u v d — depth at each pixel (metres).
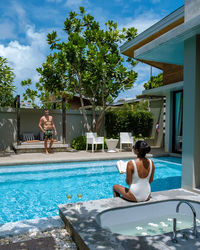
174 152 10.47
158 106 13.19
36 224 2.92
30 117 11.86
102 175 7.17
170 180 6.60
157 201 3.36
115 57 10.88
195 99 4.16
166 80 11.01
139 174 3.25
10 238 2.55
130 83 11.80
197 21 3.68
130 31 12.29
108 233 2.34
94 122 12.40
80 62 11.15
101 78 10.84
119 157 8.94
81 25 12.20
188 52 4.32
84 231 2.39
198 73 4.17
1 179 6.53
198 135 4.21
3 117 10.98
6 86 9.48
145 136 13.87
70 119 12.50
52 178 6.76
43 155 9.20
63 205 3.25
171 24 7.66
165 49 5.07
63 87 12.34
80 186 6.01
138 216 3.21
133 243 2.12
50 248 2.34
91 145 11.34
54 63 11.70
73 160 8.25
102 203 3.28
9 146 11.14
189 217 3.28
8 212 4.23
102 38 11.78
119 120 12.75
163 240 2.19
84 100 17.48
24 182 6.35
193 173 4.15
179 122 10.26
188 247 2.05
